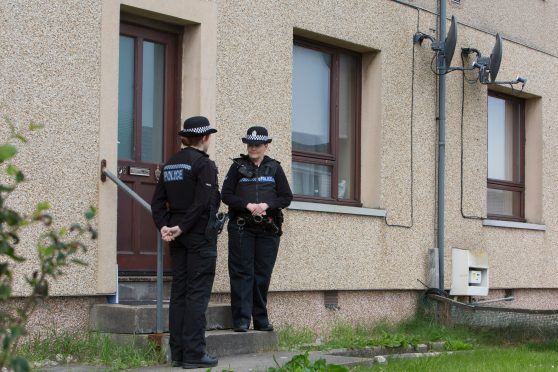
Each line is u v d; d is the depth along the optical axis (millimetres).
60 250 4051
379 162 12930
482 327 12734
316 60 12648
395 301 13188
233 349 9391
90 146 9344
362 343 10898
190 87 10602
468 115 14570
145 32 10406
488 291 14984
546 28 16484
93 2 9430
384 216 12891
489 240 14875
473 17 14867
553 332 12070
